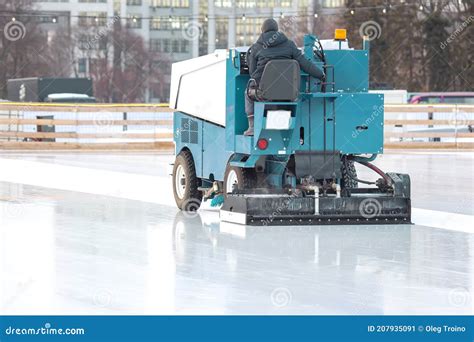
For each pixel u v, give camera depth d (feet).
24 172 132.77
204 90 86.48
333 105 79.15
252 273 58.90
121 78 549.54
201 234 74.13
